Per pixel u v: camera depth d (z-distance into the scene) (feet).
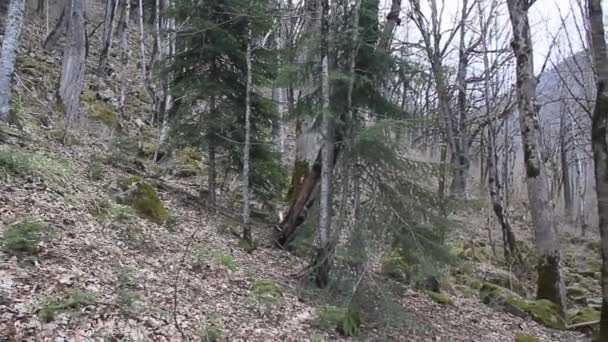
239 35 40.47
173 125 41.47
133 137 54.49
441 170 26.66
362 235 26.09
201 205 40.65
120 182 33.32
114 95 63.77
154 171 47.01
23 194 25.88
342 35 27.73
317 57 29.40
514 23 41.47
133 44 91.15
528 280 55.57
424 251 26.22
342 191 27.96
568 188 106.93
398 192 26.71
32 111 43.83
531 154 41.45
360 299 26.20
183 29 38.93
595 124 27.81
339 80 27.94
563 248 78.54
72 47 49.85
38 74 54.80
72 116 45.85
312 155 42.86
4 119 34.30
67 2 68.08
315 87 29.73
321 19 28.37
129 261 24.29
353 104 29.01
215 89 38.83
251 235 37.96
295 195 39.60
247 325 22.08
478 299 41.57
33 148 33.19
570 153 126.93
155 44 70.33
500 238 67.92
